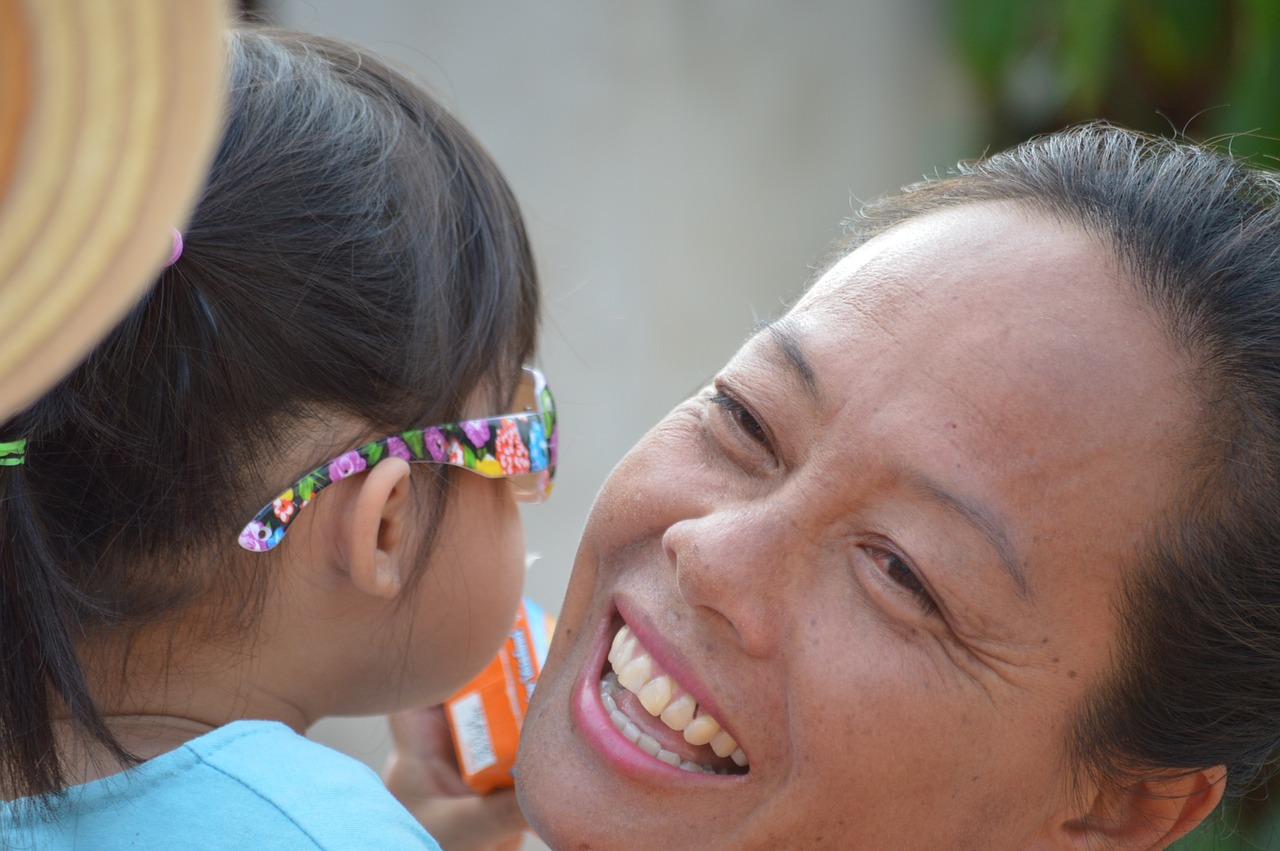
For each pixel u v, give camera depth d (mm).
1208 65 4590
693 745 1730
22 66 518
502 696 2328
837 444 1574
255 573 1743
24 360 561
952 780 1601
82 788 1530
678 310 5703
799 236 5844
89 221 538
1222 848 2664
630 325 5660
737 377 1720
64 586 1541
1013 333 1561
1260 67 4141
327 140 1827
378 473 1781
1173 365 1574
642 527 1774
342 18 5332
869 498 1555
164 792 1536
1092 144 1864
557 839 1690
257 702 1814
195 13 511
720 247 5785
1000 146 5688
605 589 1826
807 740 1562
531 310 2205
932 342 1582
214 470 1663
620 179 5738
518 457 2010
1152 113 4809
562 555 5203
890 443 1537
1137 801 1766
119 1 511
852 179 5895
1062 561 1543
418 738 2463
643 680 1703
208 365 1645
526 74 5656
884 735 1550
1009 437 1522
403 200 1868
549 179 5668
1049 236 1652
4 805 1525
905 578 1562
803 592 1580
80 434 1576
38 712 1511
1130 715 1642
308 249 1734
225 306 1658
